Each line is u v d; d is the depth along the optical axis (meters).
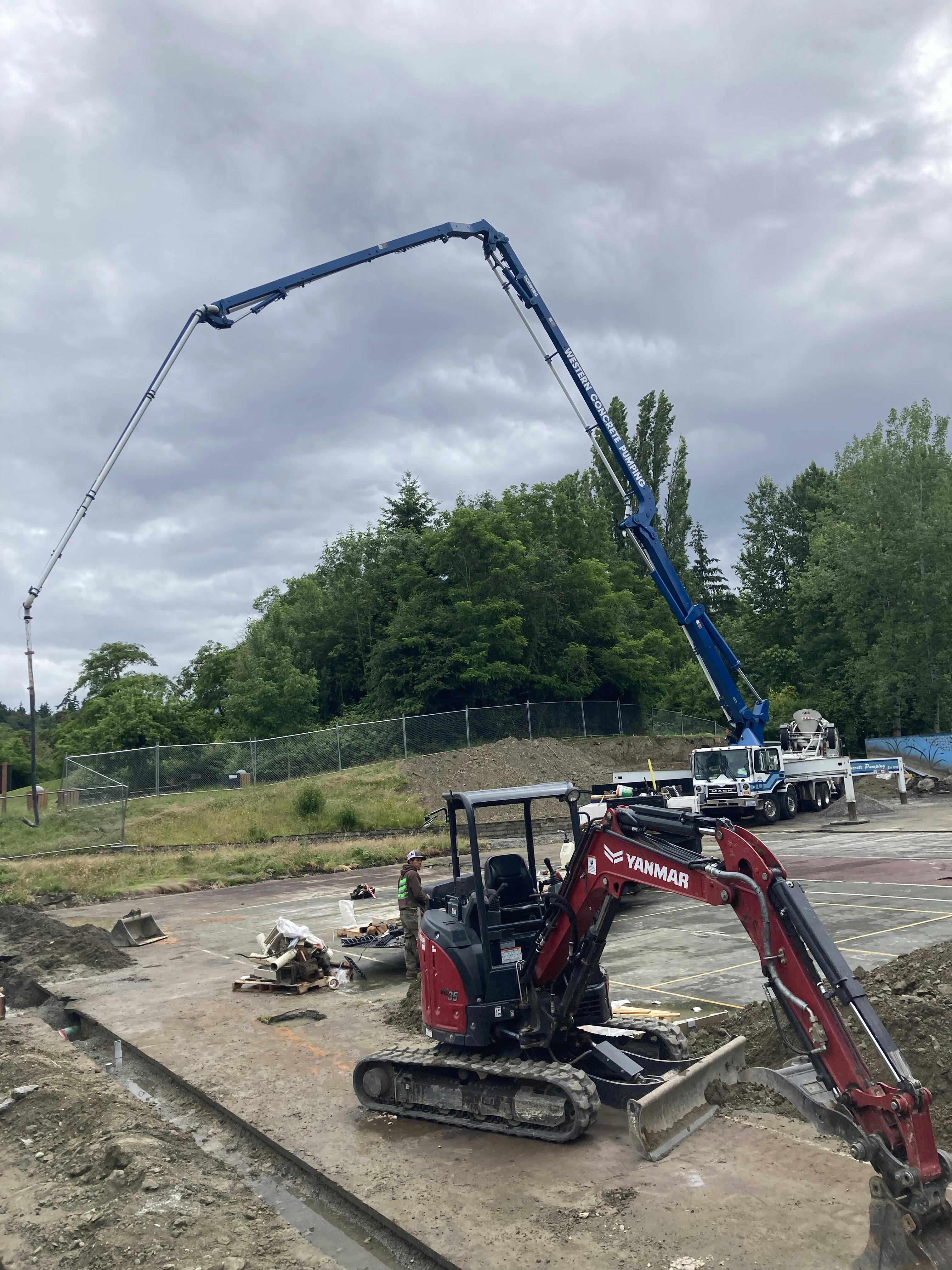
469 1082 7.61
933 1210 4.61
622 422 65.06
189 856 27.25
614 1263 5.28
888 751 48.38
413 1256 5.82
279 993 12.59
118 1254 5.60
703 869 6.02
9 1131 7.88
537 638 45.75
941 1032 7.67
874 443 49.59
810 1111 5.20
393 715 44.16
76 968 14.52
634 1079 7.44
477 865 7.61
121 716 47.94
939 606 46.97
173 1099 8.99
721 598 87.31
